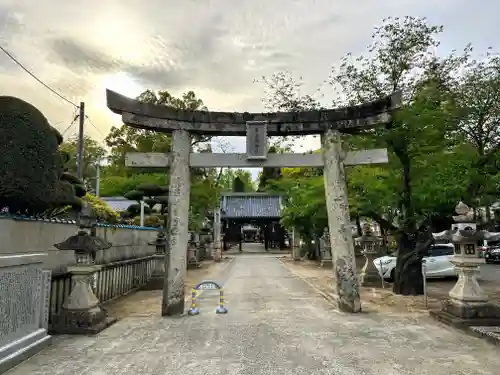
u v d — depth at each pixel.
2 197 7.43
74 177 11.67
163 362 5.47
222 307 9.26
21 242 7.23
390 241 26.72
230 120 9.62
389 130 11.05
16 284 5.68
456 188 11.22
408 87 14.59
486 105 14.75
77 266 7.29
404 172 11.57
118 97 9.02
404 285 12.02
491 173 12.48
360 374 4.95
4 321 5.35
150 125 9.23
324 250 24.52
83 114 20.45
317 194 17.42
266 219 44.53
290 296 11.89
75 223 9.70
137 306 10.34
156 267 14.33
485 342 6.40
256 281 16.33
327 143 9.63
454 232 8.06
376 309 9.50
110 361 5.53
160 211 23.09
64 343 6.45
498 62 15.20
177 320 8.30
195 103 30.22
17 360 5.39
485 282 15.36
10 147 7.57
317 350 6.00
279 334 7.04
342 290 9.17
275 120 9.69
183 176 9.28
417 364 5.31
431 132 10.65
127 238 14.16
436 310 8.72
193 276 18.98
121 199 30.28
